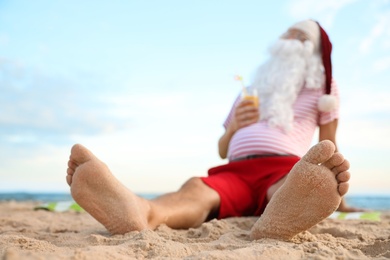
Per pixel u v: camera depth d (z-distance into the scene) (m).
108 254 1.39
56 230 2.47
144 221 2.11
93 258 1.33
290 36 3.27
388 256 1.59
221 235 2.06
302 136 2.98
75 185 2.05
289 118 2.94
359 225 2.65
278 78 3.10
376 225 2.69
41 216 3.55
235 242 1.86
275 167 2.75
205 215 2.54
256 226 1.94
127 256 1.45
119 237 1.94
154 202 2.37
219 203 2.62
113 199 2.05
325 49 3.15
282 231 1.88
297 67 3.09
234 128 3.19
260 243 1.78
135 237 1.79
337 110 3.11
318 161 1.84
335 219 3.05
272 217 1.89
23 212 4.07
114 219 2.02
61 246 1.79
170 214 2.33
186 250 1.62
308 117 3.04
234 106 3.42
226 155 3.43
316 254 1.49
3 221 2.94
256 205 2.75
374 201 19.25
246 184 2.78
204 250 1.66
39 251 1.54
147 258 1.48
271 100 3.03
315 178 1.81
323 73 3.14
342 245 1.80
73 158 2.09
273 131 2.92
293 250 1.57
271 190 2.61
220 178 2.74
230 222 2.39
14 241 1.69
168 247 1.59
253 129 2.99
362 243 1.86
